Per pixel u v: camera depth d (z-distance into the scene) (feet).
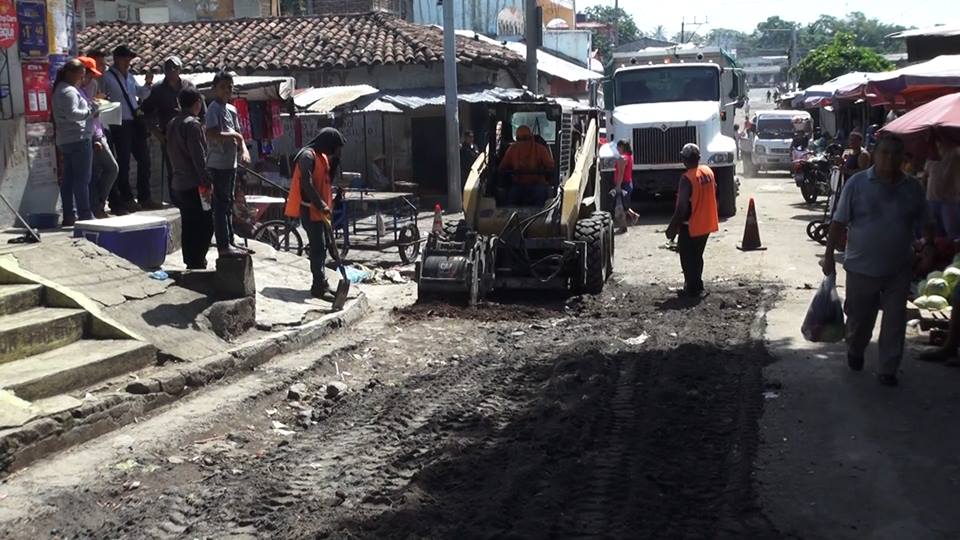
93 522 18.63
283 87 58.29
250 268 32.14
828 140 93.61
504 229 41.57
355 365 30.89
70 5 43.68
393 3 134.62
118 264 31.07
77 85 36.63
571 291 42.60
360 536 17.43
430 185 90.02
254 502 19.33
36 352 25.41
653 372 28.30
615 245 58.03
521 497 19.03
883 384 26.25
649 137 70.74
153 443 22.61
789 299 39.29
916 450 21.39
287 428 24.62
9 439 20.45
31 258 29.50
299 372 29.07
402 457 21.75
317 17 96.02
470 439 22.88
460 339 34.27
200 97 31.94
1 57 38.42
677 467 20.70
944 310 31.30
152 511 18.94
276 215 56.49
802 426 23.22
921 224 25.84
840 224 26.66
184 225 32.76
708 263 49.65
